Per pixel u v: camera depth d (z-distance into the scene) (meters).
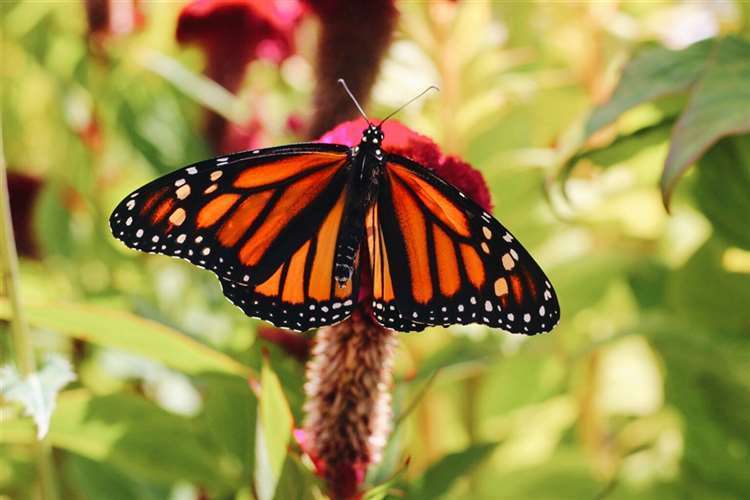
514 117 0.87
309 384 0.73
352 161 0.73
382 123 0.74
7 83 0.98
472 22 0.83
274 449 0.71
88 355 0.87
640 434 0.89
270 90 0.92
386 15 0.80
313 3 0.80
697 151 0.74
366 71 0.80
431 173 0.72
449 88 0.83
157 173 0.89
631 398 0.94
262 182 0.73
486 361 0.80
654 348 0.86
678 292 0.84
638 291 0.90
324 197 0.73
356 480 0.73
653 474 0.85
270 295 0.73
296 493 0.72
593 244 0.89
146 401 0.76
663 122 0.81
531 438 0.86
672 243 0.88
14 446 0.84
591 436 0.87
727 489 0.84
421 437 0.84
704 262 0.84
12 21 0.95
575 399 0.88
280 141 0.90
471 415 0.87
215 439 0.77
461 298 0.72
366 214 0.73
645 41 0.89
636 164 0.86
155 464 0.77
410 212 0.73
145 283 0.88
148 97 0.90
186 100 0.91
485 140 0.87
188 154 0.89
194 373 0.76
